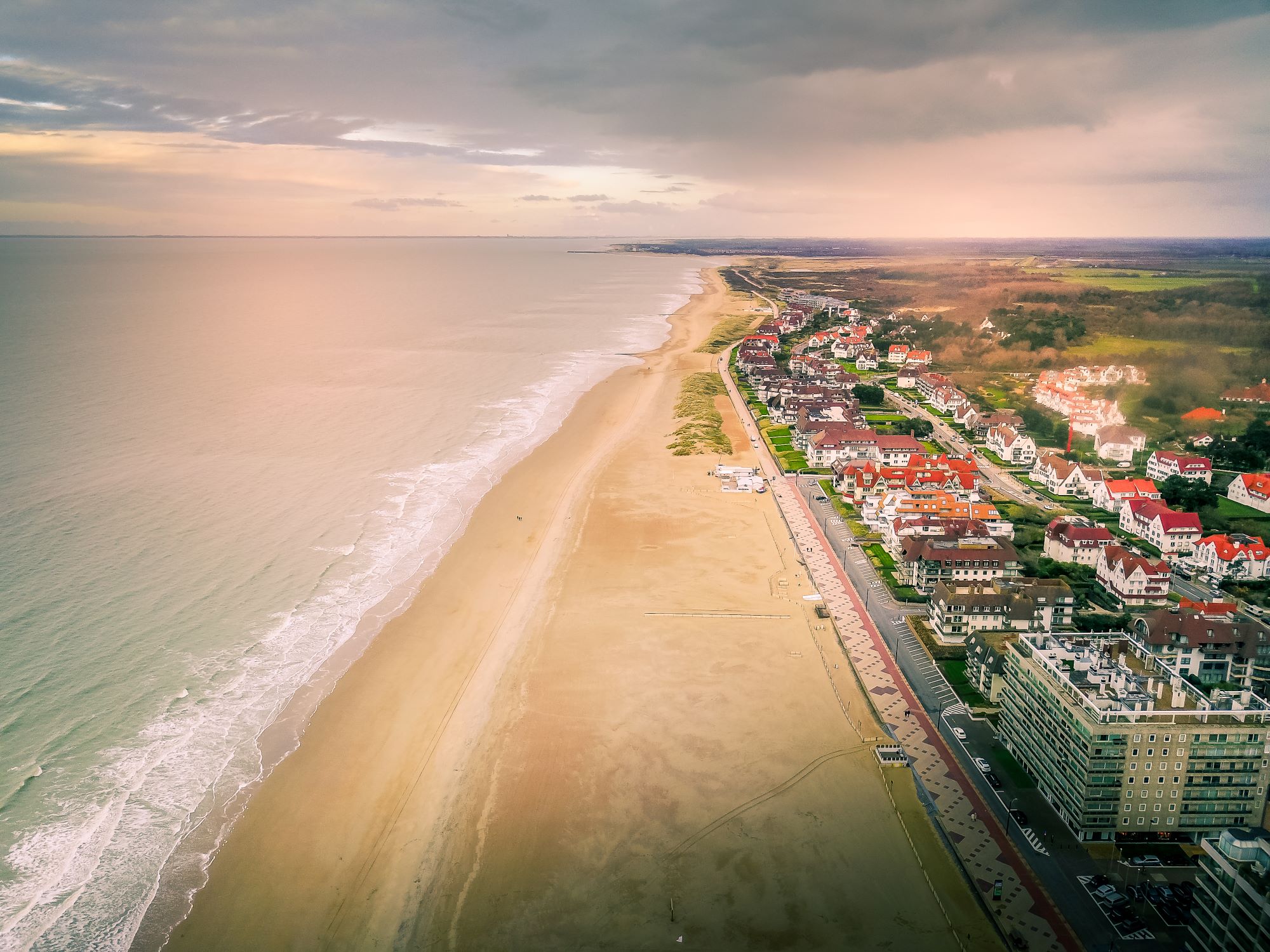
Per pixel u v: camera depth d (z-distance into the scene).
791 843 108.56
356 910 99.19
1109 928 95.12
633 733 131.38
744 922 96.38
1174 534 197.62
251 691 139.50
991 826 111.69
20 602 161.25
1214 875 83.69
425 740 129.75
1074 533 191.50
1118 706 108.44
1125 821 107.81
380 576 181.88
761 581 185.00
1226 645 143.00
